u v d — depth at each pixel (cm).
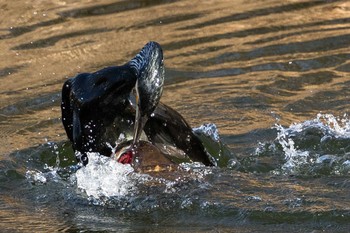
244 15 4462
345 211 2456
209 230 2414
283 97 3584
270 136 3186
